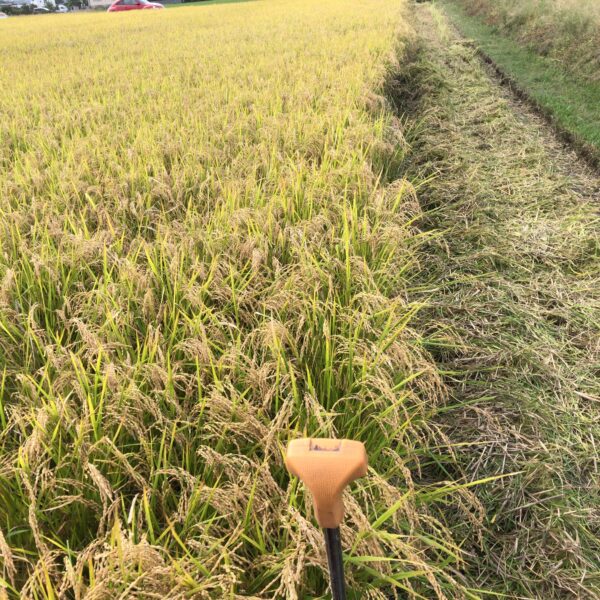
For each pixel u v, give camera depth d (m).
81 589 1.50
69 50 14.16
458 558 1.85
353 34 12.59
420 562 1.63
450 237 4.49
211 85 7.72
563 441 2.72
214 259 2.90
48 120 6.41
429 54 11.77
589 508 2.40
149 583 1.51
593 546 2.25
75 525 1.84
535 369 3.18
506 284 3.88
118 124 5.98
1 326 2.62
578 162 6.38
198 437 2.06
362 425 2.32
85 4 72.88
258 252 2.95
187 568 1.61
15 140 5.61
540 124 7.84
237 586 1.69
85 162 4.46
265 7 28.03
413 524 1.84
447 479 2.50
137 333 2.62
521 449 2.64
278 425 1.88
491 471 2.54
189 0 56.03
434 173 5.18
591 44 9.91
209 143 5.00
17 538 1.80
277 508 1.80
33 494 1.62
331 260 3.06
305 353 2.55
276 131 5.18
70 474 1.90
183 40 14.91
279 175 4.17
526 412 2.82
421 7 25.83
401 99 8.63
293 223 3.59
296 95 6.74
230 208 3.65
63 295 2.88
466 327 3.49
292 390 2.22
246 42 13.31
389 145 5.26
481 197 5.11
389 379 2.37
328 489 0.92
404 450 2.38
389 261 3.28
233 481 1.85
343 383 2.41
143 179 4.21
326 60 9.02
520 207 5.13
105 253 2.92
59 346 2.33
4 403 2.33
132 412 2.04
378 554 1.67
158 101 6.95
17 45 15.99
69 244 3.20
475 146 6.61
